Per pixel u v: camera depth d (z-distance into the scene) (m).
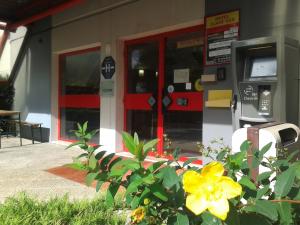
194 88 5.32
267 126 2.91
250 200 1.20
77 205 2.54
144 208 1.42
